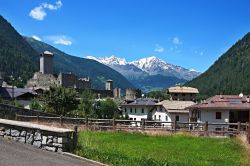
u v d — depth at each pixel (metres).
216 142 31.33
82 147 18.86
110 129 39.62
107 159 17.30
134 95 171.12
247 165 21.25
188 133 37.69
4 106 42.69
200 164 20.31
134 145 26.75
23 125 19.59
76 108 82.06
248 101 68.81
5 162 15.16
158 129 39.38
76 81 170.00
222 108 65.44
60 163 15.87
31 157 16.45
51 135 18.31
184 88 139.75
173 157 21.77
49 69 174.88
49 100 79.50
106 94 175.62
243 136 34.97
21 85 183.88
